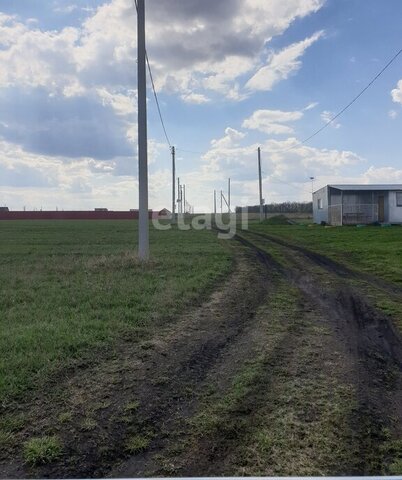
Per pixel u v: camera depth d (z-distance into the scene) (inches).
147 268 483.8
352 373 198.4
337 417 156.5
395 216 1323.8
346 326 276.5
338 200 1354.6
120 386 180.4
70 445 138.1
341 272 494.9
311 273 487.2
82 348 217.2
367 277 461.1
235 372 197.2
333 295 369.4
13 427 146.9
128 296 332.8
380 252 641.0
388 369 205.9
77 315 279.0
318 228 1255.5
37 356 203.2
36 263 556.7
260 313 304.2
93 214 2733.8
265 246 786.2
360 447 138.3
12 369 189.2
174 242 853.8
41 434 143.6
